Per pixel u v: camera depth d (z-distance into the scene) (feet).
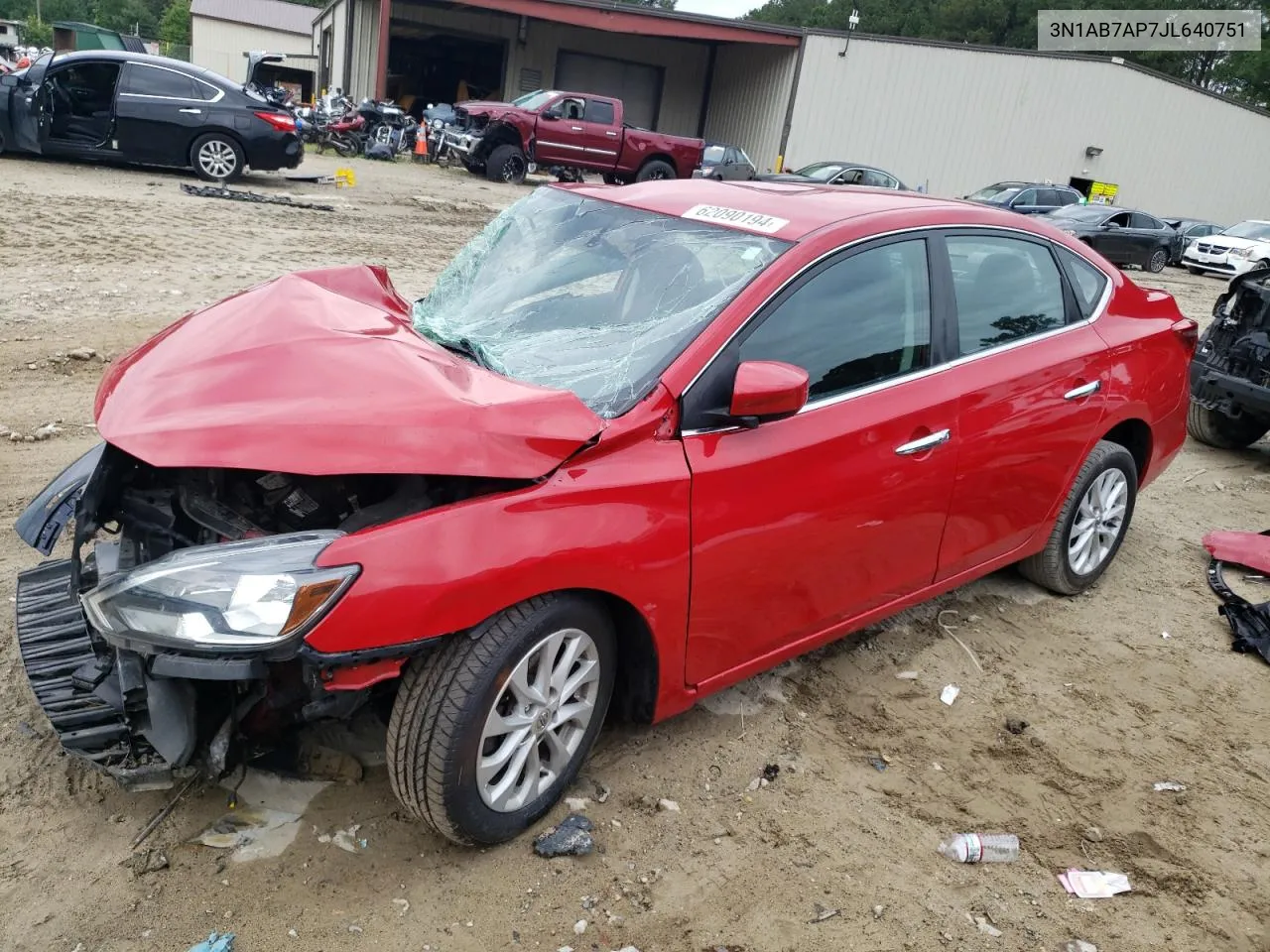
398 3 100.78
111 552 9.42
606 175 79.46
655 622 9.49
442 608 7.96
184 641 7.54
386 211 47.19
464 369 9.32
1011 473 13.01
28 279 27.09
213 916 8.22
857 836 9.91
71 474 10.05
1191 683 13.33
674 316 10.33
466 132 71.36
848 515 10.93
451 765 8.33
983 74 102.63
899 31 234.58
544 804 9.41
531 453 8.45
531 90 108.58
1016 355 12.92
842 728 11.62
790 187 12.96
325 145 76.02
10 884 8.35
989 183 106.52
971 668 13.20
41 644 9.50
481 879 8.87
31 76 44.91
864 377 11.13
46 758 9.79
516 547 8.29
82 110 46.03
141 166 50.96
